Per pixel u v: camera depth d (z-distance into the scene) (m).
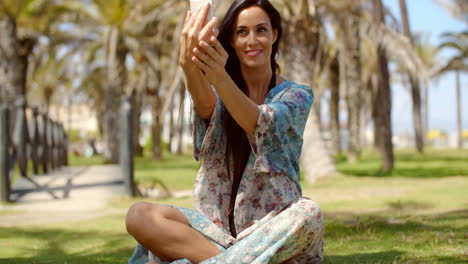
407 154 23.78
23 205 7.97
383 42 11.59
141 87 27.09
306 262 2.21
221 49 1.90
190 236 2.03
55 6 18.73
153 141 23.05
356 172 12.45
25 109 9.72
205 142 2.16
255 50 2.19
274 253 2.00
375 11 11.46
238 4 2.19
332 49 21.56
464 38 27.17
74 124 58.75
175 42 11.72
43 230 5.09
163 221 2.01
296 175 2.20
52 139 15.28
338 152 26.20
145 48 19.44
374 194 7.40
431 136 50.03
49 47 20.50
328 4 11.15
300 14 10.55
